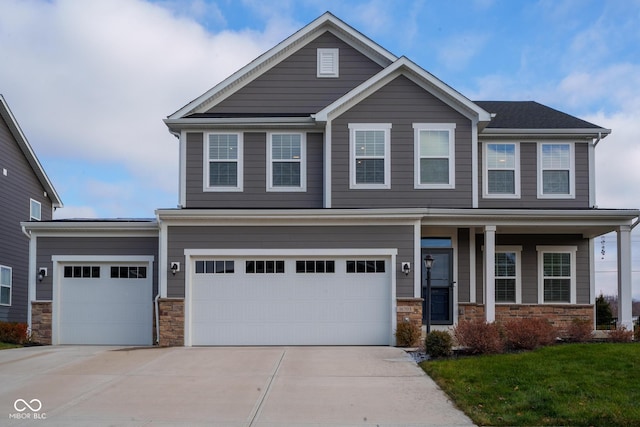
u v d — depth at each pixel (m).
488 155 17.42
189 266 14.69
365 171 16.06
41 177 24.59
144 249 16.06
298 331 14.65
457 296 16.62
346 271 14.77
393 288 14.62
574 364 10.10
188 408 8.24
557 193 17.36
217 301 14.70
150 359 12.13
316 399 8.75
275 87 17.42
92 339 15.88
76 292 16.02
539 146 17.48
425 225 15.30
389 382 9.84
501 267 17.41
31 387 9.49
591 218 15.12
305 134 16.62
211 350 13.52
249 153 16.58
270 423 7.54
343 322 14.66
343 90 17.42
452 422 7.59
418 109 16.25
